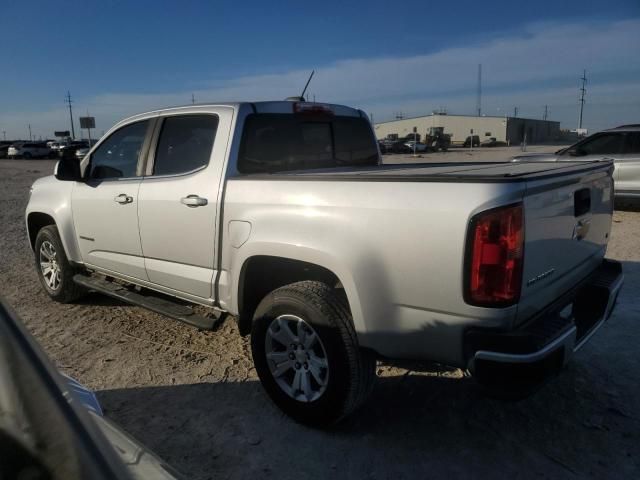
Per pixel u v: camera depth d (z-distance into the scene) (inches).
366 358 121.0
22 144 2084.2
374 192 112.7
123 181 176.6
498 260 98.8
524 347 98.9
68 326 199.0
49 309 217.9
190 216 150.8
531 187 102.7
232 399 145.3
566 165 139.5
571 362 162.4
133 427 132.0
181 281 158.4
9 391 53.1
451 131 3634.4
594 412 136.5
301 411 129.3
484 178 100.7
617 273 143.1
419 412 137.5
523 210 101.0
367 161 197.2
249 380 155.9
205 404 142.8
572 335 107.3
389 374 156.6
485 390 103.4
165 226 159.0
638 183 406.6
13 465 49.9
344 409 122.0
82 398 76.3
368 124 199.0
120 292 184.5
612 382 150.9
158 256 164.9
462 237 100.6
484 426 131.3
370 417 135.2
